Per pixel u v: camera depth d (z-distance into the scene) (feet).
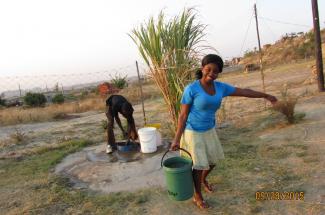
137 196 15.23
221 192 14.25
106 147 23.34
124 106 21.74
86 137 32.04
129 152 21.72
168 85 22.16
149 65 22.48
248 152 19.20
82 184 18.08
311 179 14.29
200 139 12.12
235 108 35.35
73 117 57.21
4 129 47.98
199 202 13.04
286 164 16.49
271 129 23.63
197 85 11.56
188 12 22.71
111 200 15.21
